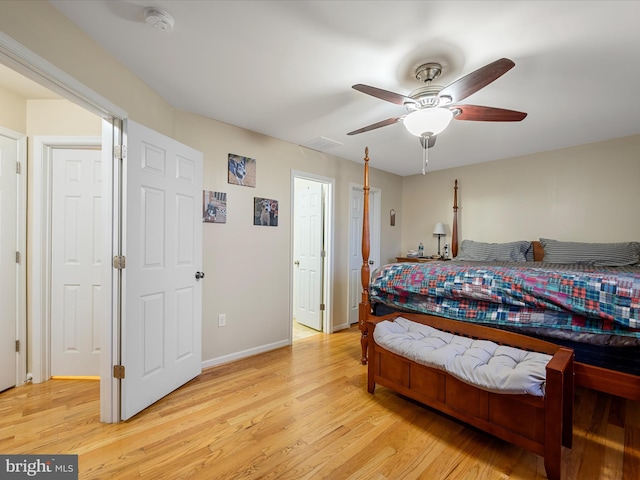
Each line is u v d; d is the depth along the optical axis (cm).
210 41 168
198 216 253
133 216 191
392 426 185
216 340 280
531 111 248
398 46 168
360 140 327
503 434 157
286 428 182
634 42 160
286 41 167
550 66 183
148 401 204
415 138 320
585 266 278
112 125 187
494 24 149
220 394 224
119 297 188
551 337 189
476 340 202
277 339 330
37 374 239
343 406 208
